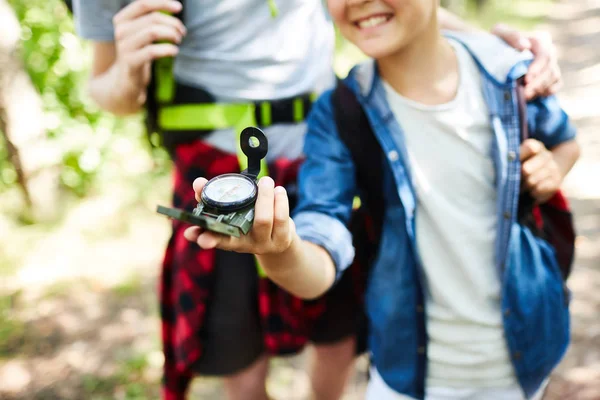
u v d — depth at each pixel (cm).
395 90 167
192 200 198
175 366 215
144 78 195
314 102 190
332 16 160
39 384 297
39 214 441
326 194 162
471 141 164
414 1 150
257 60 195
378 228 170
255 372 214
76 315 348
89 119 483
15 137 422
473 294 166
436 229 165
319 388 238
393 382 174
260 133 123
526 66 170
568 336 178
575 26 1066
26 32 468
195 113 196
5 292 366
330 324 218
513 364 168
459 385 170
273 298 204
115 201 466
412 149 164
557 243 184
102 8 197
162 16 184
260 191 113
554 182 164
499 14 1180
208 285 201
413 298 167
